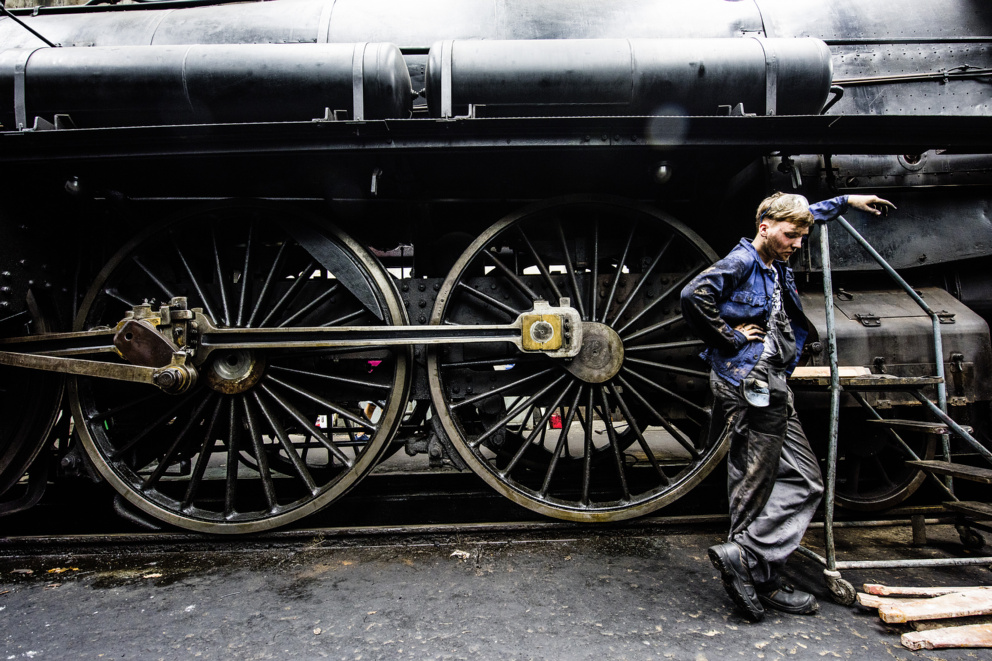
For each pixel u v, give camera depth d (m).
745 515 1.96
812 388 2.50
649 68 2.43
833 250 2.97
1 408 2.82
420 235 3.20
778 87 2.46
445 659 1.73
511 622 1.96
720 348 1.91
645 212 2.89
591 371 2.77
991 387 2.75
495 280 3.05
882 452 3.11
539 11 3.07
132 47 2.44
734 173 2.99
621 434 3.55
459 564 2.50
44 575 2.47
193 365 2.58
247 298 2.85
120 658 1.77
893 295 2.99
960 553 2.58
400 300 2.85
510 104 2.52
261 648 1.82
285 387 2.78
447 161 2.78
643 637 1.85
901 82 3.10
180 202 3.11
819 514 2.98
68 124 2.54
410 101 2.70
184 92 2.42
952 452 2.97
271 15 3.12
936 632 1.78
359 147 2.49
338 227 2.88
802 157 3.02
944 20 3.17
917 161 3.04
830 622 1.93
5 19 3.20
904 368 2.73
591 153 2.66
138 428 3.04
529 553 2.61
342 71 2.41
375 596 2.19
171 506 2.78
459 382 3.00
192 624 1.99
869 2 3.18
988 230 3.00
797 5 3.15
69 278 3.00
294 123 2.35
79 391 2.78
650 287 3.05
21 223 2.73
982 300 3.07
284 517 2.73
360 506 3.08
